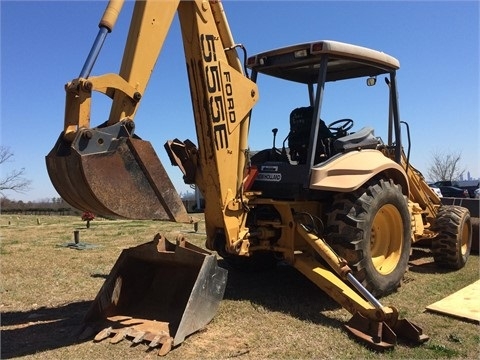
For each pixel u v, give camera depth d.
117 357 3.37
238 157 4.66
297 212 4.78
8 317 4.32
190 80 4.37
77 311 4.50
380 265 5.09
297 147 5.24
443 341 3.77
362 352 3.53
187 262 4.05
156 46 3.73
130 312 4.13
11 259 7.19
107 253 7.75
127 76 3.57
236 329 3.94
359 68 5.62
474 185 22.89
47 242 9.41
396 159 5.72
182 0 4.15
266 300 4.75
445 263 6.44
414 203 6.42
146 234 10.74
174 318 3.95
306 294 5.00
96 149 3.23
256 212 5.04
